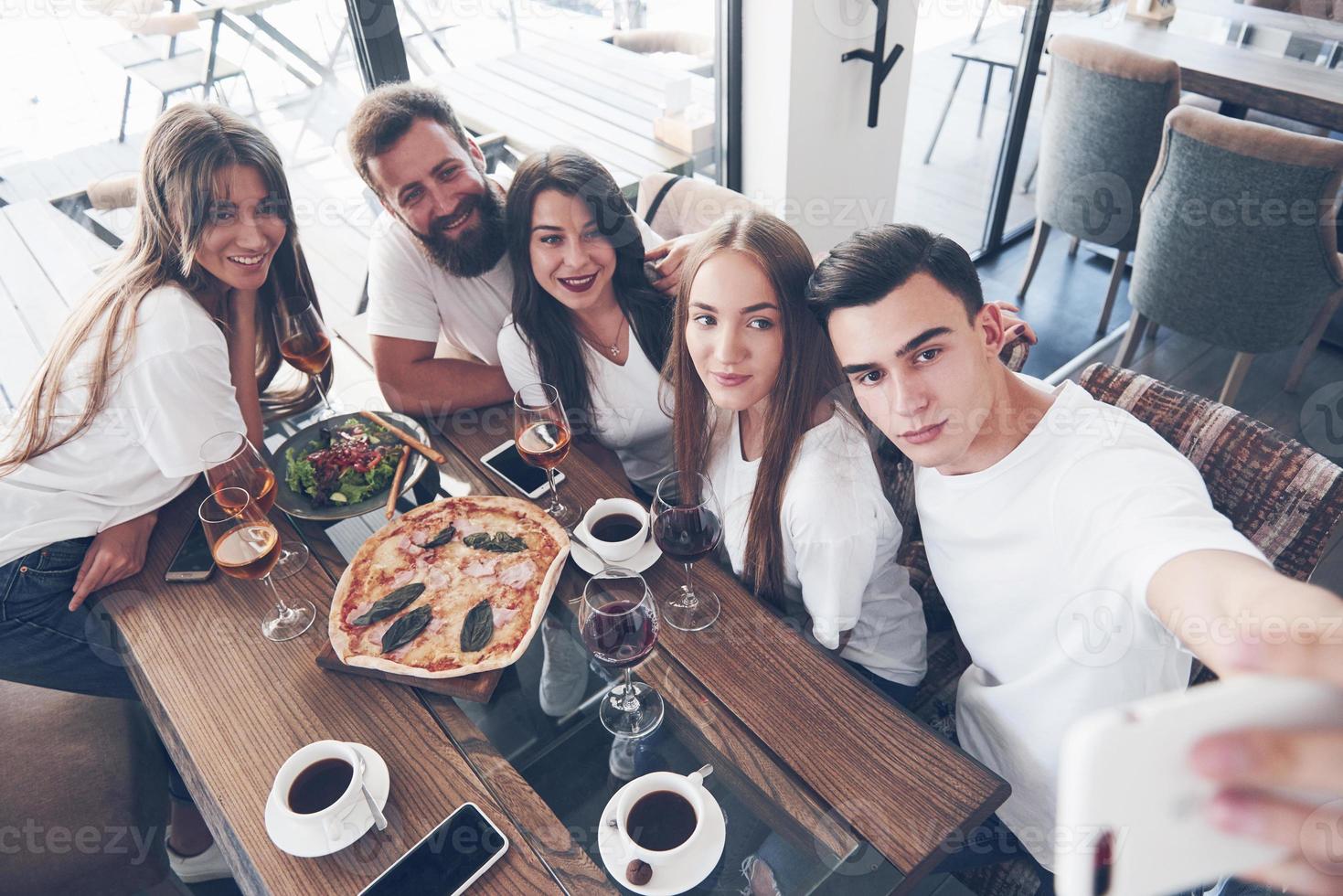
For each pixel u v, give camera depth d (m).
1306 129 3.07
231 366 1.54
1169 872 0.38
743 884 0.87
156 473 1.40
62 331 1.36
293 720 1.06
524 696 1.09
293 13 2.01
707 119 2.61
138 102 2.01
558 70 2.40
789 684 1.07
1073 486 0.97
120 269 1.38
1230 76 2.55
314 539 1.34
